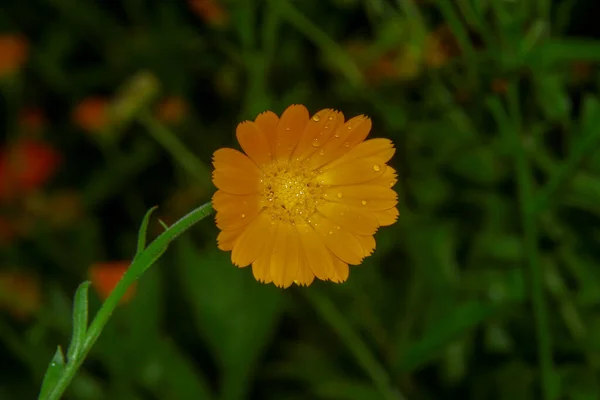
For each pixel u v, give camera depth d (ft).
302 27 2.31
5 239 2.72
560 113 2.16
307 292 2.21
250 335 2.26
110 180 2.78
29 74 3.08
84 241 2.76
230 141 2.83
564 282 2.25
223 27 2.51
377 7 2.31
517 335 2.26
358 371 2.35
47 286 2.53
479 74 2.09
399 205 2.33
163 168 3.02
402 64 2.33
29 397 2.55
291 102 2.42
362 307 2.32
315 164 1.75
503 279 2.14
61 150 3.10
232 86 2.71
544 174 2.28
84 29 3.04
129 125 2.73
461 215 2.33
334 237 1.73
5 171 2.70
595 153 2.13
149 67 2.92
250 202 1.70
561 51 2.05
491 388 2.26
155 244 1.70
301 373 2.30
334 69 2.54
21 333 2.51
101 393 2.24
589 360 2.16
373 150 1.74
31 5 3.11
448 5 2.05
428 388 2.32
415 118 2.32
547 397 2.05
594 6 2.48
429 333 2.05
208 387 2.29
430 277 2.24
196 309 2.27
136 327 2.24
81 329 1.71
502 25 2.08
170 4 2.91
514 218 2.25
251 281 2.27
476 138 2.23
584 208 2.19
